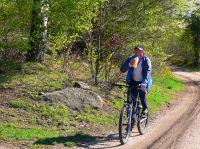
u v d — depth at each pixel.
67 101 13.41
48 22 15.27
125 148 10.09
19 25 14.75
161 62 26.38
